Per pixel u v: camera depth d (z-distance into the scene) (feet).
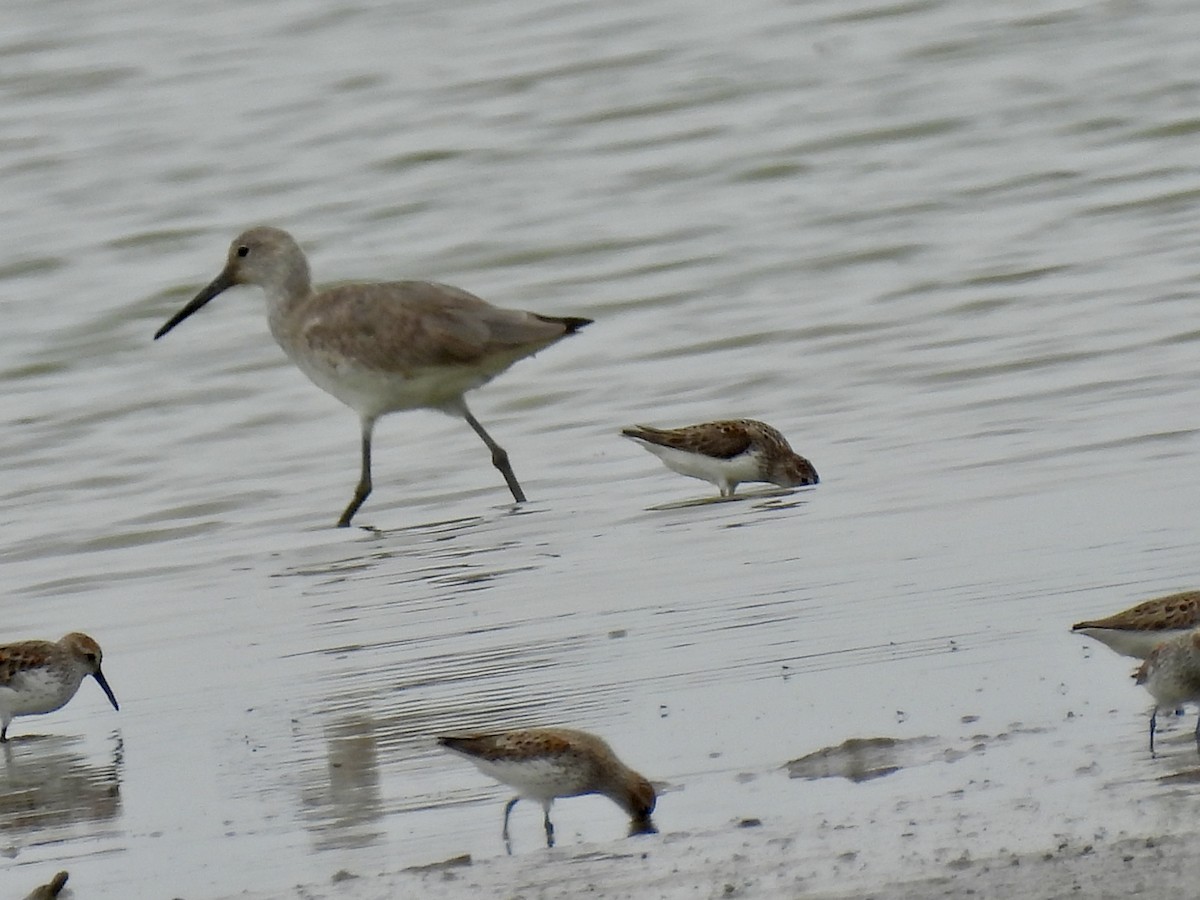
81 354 72.38
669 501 49.75
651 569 42.65
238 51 101.35
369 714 34.76
